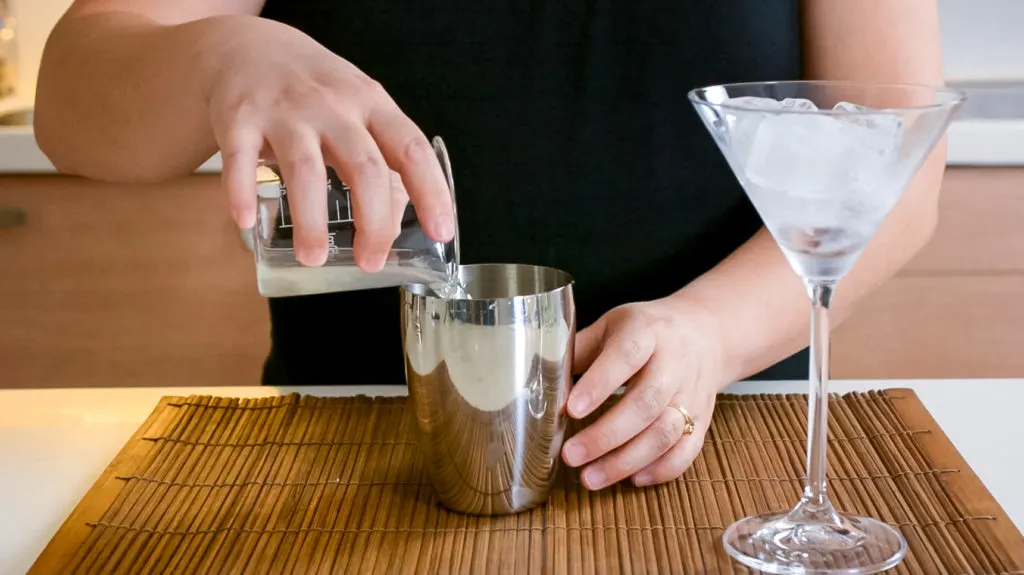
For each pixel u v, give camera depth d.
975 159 1.52
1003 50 1.89
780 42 1.04
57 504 0.79
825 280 0.71
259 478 0.80
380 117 0.71
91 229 1.69
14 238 1.69
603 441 0.77
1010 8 1.87
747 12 1.03
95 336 1.75
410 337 0.75
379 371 1.10
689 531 0.74
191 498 0.78
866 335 1.64
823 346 0.72
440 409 0.75
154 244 1.70
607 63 1.03
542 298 0.74
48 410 0.91
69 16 0.90
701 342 0.83
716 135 0.70
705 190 1.06
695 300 0.88
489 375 0.74
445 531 0.75
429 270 0.76
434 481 0.77
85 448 0.86
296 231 0.68
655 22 1.03
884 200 0.67
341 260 0.75
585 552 0.73
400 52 1.04
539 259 1.07
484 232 1.07
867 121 0.64
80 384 1.78
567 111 1.04
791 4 1.03
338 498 0.78
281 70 0.71
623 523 0.75
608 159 1.05
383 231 0.69
